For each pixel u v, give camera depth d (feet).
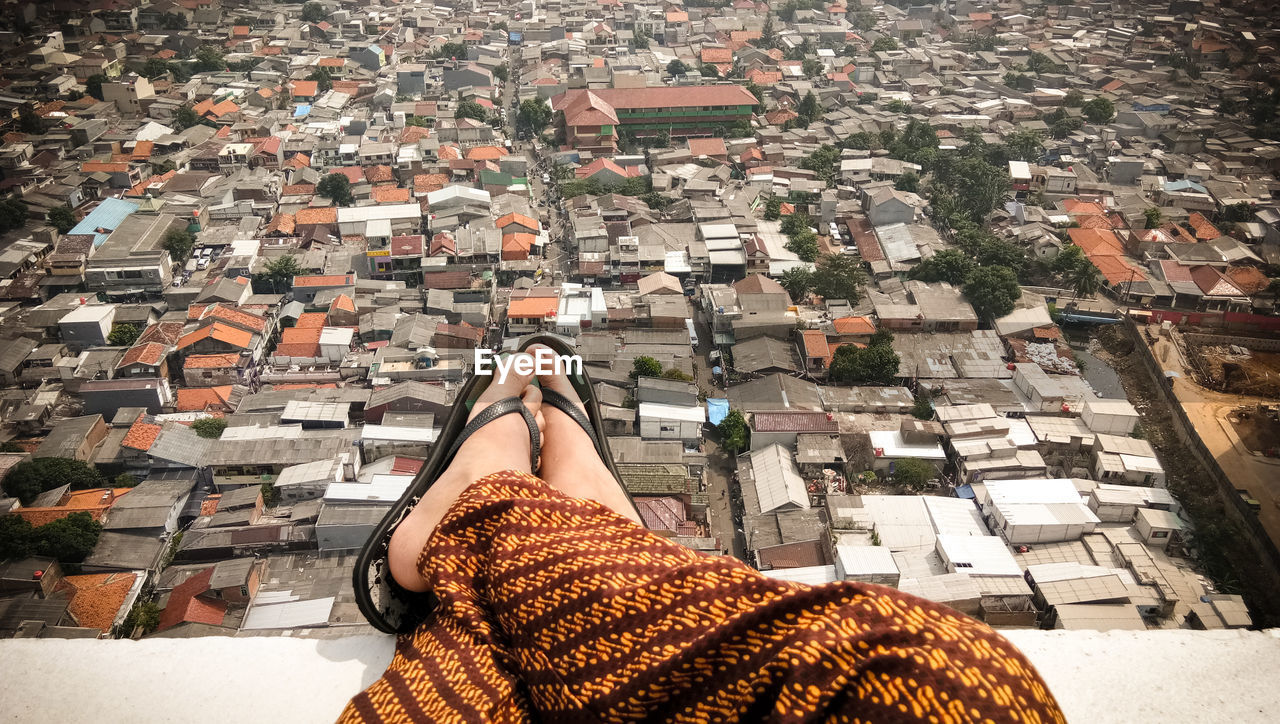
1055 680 5.08
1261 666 5.16
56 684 5.09
